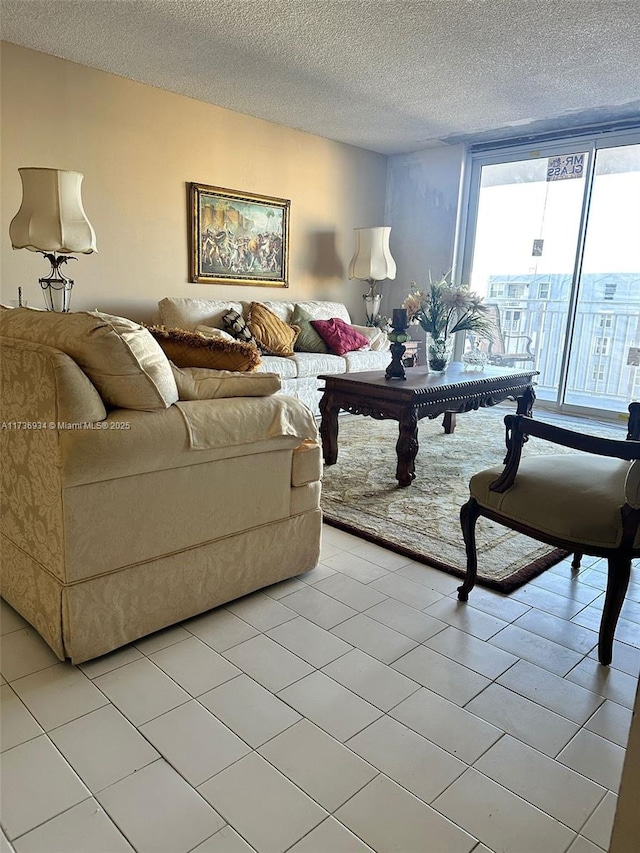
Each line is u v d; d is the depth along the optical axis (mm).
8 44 3539
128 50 3623
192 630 1819
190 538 1799
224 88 4258
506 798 1229
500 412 5328
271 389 1950
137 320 4465
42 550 1630
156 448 1609
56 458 1484
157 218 4453
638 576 2287
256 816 1170
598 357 5242
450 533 2598
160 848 1098
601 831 1158
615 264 5020
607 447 1642
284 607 1968
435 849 1110
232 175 4867
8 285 3768
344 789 1240
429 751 1350
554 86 4070
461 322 3762
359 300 6320
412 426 3148
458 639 1802
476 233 5867
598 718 1475
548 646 1781
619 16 3031
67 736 1365
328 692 1541
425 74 3891
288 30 3287
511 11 3004
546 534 1741
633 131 4773
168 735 1377
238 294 5141
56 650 1623
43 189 2949
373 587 2117
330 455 3582
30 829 1130
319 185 5594
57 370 1444
